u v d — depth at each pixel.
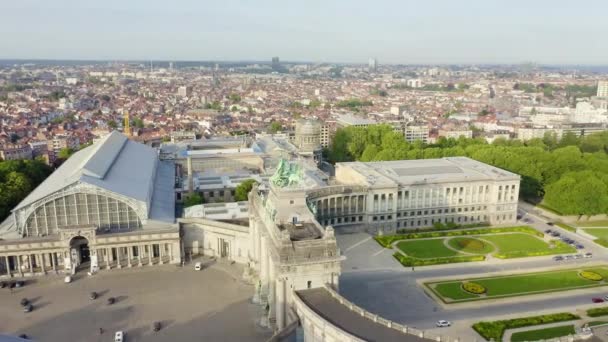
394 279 178.88
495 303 161.12
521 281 177.25
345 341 107.25
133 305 159.75
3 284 173.00
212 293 168.62
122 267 188.88
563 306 159.75
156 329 144.00
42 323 148.38
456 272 185.00
